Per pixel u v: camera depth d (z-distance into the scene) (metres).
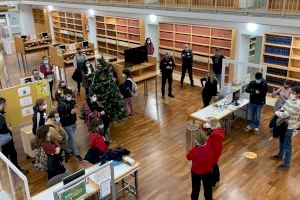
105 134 6.93
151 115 8.47
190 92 10.14
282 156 6.25
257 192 5.32
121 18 13.42
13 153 5.80
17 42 13.05
